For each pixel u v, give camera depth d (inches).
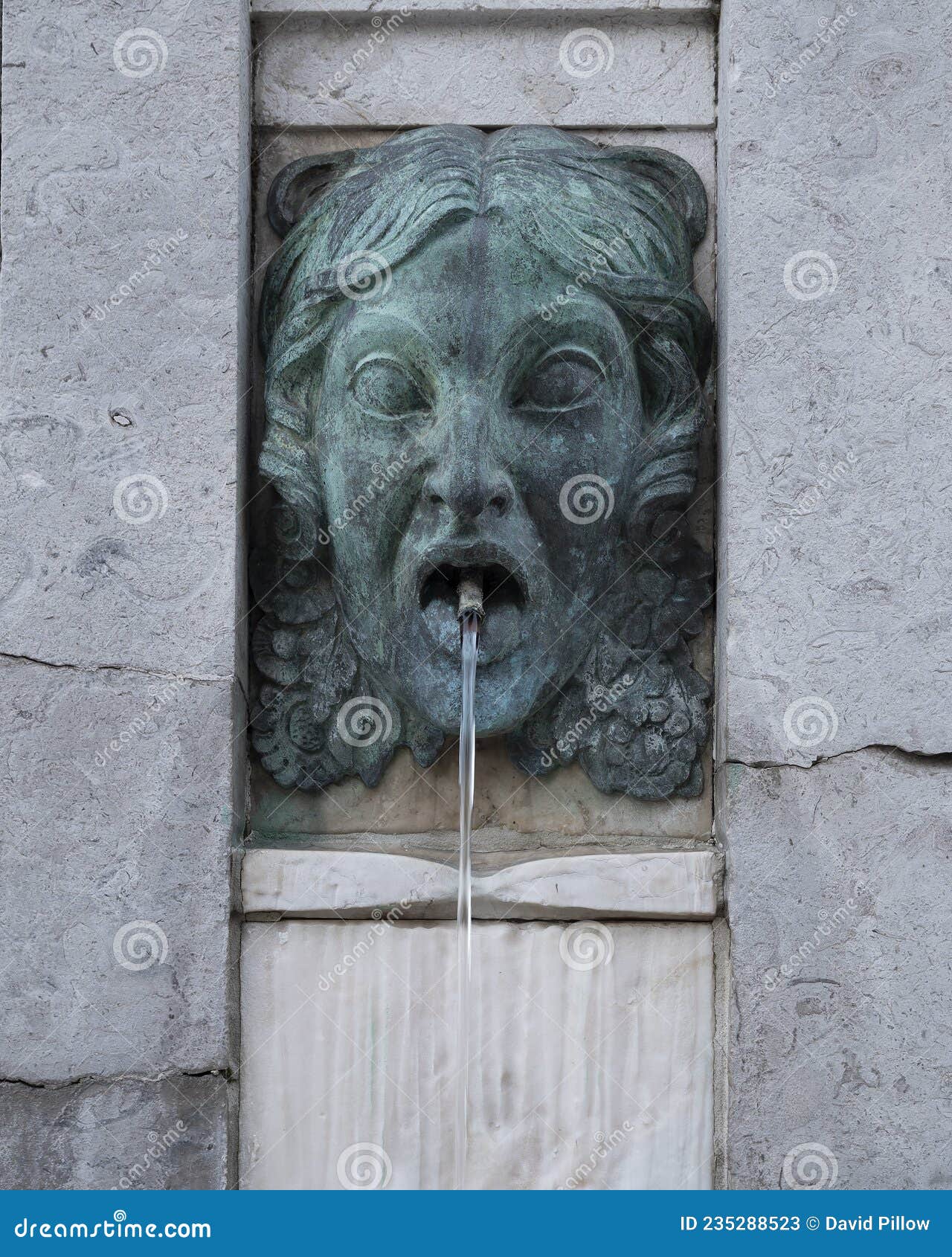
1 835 138.6
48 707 140.3
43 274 145.4
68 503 142.8
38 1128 135.6
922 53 146.9
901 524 141.5
